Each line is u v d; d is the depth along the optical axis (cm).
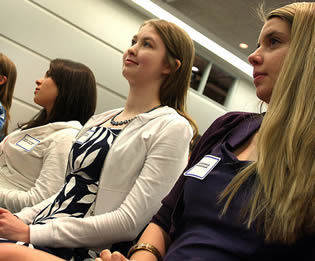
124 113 175
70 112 244
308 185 86
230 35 390
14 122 348
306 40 97
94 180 152
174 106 176
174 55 172
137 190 143
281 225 86
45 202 169
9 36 345
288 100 95
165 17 404
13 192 198
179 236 104
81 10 382
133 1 399
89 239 139
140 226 142
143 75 169
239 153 110
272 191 90
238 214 92
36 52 358
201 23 386
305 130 90
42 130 222
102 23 395
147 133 153
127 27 410
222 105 492
